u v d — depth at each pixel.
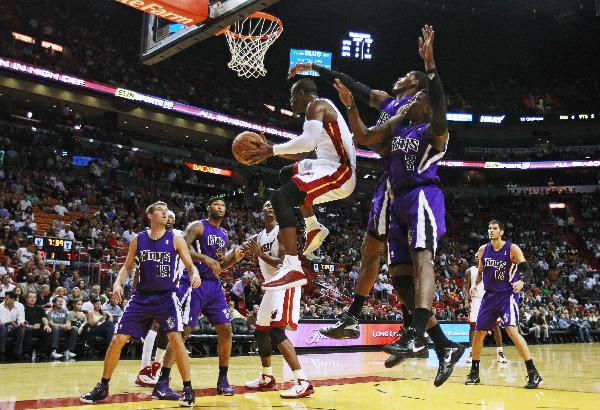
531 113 33.09
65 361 8.64
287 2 28.25
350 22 30.23
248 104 28.88
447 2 28.66
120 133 23.86
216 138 27.20
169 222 5.62
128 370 7.15
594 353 12.54
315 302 14.36
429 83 2.97
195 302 5.04
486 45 31.89
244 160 3.56
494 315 5.95
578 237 29.22
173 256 4.50
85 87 21.89
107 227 15.27
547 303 20.34
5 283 9.62
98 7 27.31
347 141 3.65
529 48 32.22
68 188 18.45
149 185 21.80
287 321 4.95
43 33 23.23
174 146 26.34
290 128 28.44
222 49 29.66
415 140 3.16
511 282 5.95
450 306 18.03
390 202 3.30
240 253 5.04
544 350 13.91
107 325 9.68
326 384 5.72
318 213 25.33
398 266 3.31
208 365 8.18
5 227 12.47
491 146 33.59
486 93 34.38
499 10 28.98
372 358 10.02
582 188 32.62
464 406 4.17
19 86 21.05
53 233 13.72
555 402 4.45
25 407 4.01
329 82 3.92
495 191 32.84
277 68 30.89
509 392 5.15
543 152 32.50
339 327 3.43
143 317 4.43
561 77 34.56
